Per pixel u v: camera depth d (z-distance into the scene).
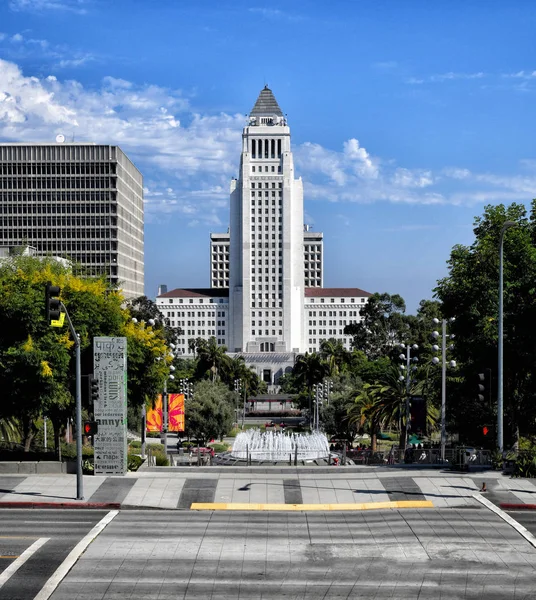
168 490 40.31
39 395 50.69
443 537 31.88
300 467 46.38
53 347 50.72
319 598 24.48
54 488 40.62
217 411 103.62
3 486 41.09
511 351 61.84
